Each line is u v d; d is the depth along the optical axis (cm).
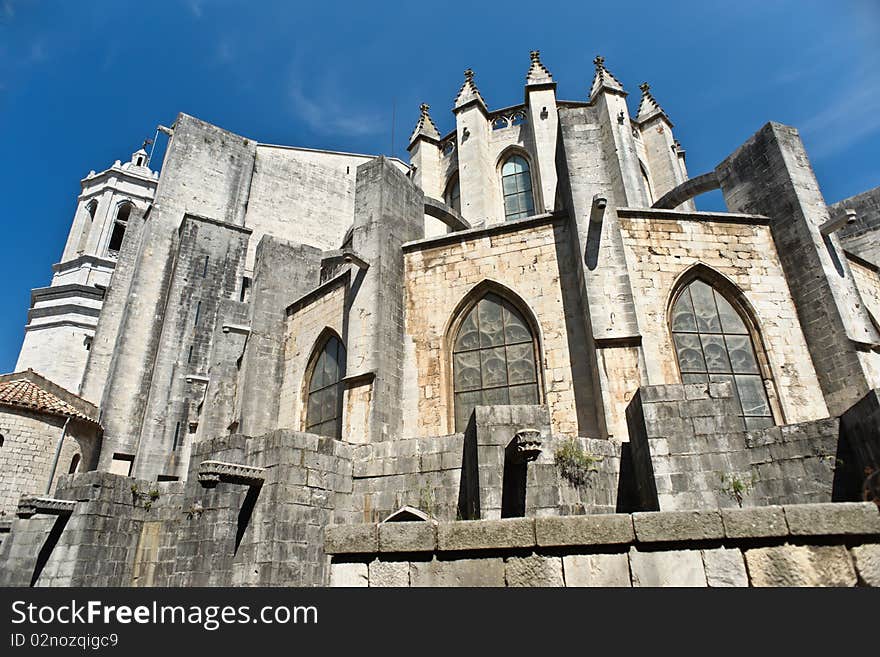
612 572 532
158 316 3241
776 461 1159
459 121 3503
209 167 3756
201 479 1201
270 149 4144
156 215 3441
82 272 5422
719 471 1047
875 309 2272
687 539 523
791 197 1852
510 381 1847
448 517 1271
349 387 1847
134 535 1711
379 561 595
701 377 1716
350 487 1384
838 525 496
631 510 1240
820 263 1736
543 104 3366
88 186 6097
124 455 2880
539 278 1903
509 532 565
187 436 2858
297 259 2664
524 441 1062
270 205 4000
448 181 3653
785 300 1806
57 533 1608
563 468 1203
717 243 1872
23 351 4938
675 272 1820
